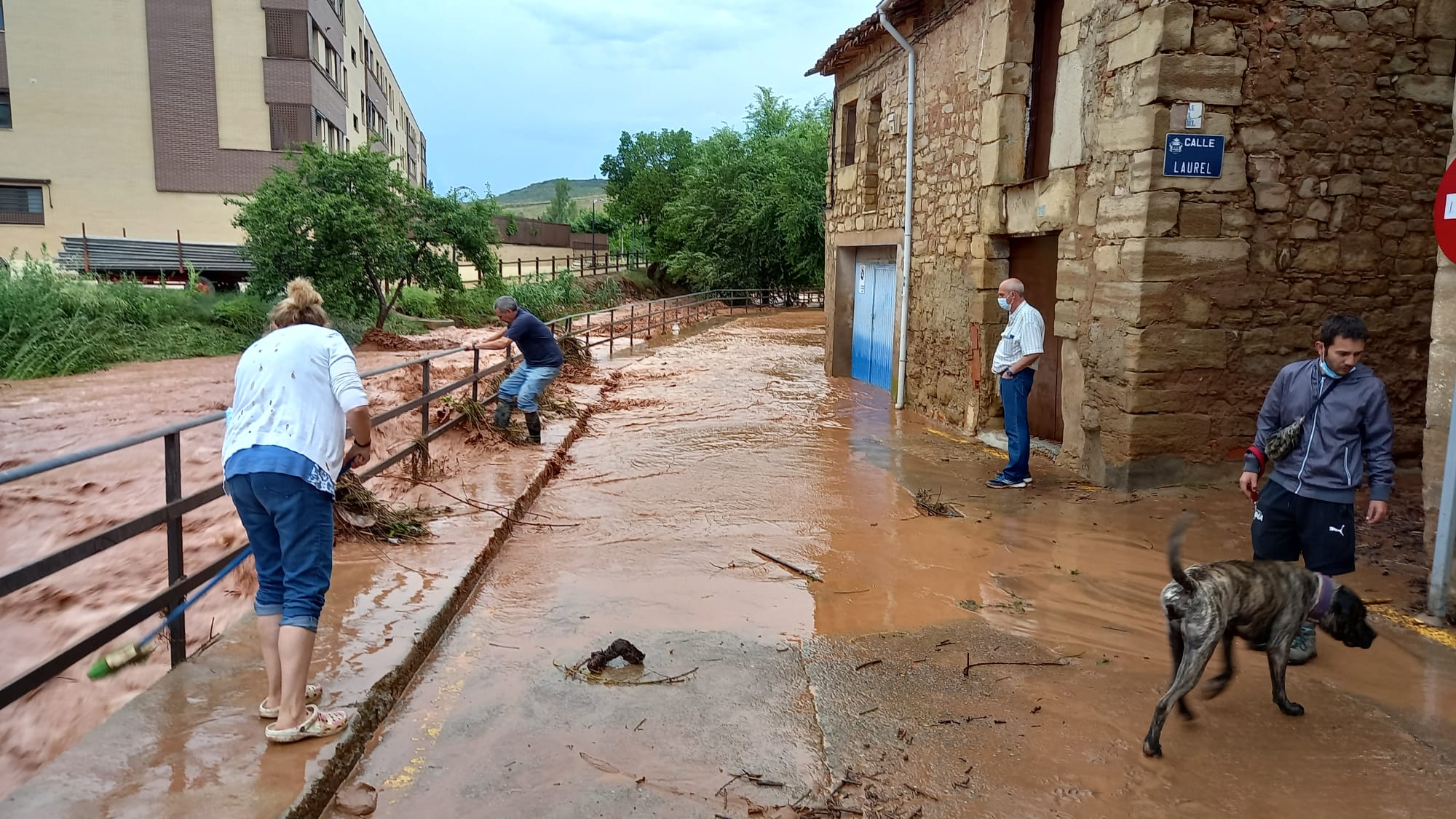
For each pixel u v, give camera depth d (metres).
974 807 3.03
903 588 5.20
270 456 3.09
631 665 4.16
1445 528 4.54
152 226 28.86
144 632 4.54
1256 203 6.95
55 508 6.66
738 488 7.60
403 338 20.08
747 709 3.74
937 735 3.53
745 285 39.22
